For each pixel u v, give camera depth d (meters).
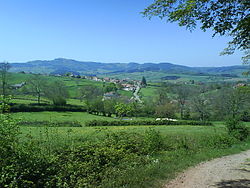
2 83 54.47
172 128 34.59
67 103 71.81
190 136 20.83
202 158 11.08
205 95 58.38
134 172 7.52
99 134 19.53
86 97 84.62
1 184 5.29
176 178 7.36
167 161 9.81
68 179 6.73
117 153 9.46
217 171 8.52
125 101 79.31
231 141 17.50
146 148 12.09
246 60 11.03
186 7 5.75
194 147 15.09
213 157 11.79
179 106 63.56
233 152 13.92
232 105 43.06
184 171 8.29
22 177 5.92
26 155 6.44
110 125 40.22
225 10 5.66
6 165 5.86
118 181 6.66
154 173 7.61
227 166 9.52
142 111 64.94
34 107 55.59
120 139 12.89
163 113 61.12
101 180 6.95
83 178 6.75
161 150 13.14
